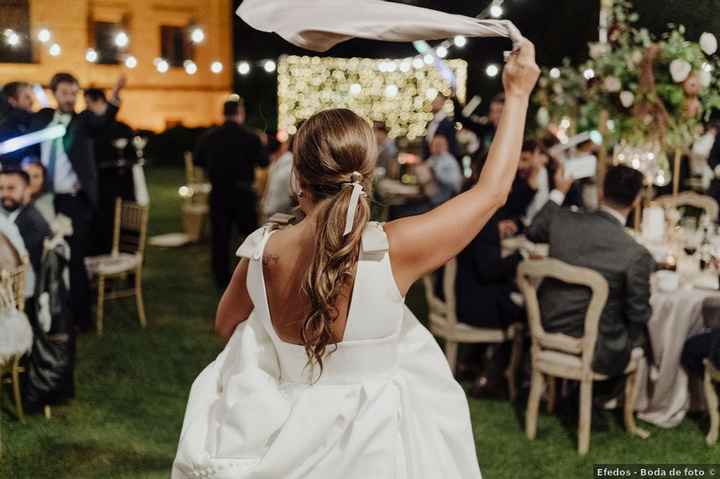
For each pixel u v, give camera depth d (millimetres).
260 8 1465
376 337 1421
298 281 1419
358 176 1430
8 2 6645
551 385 4199
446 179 6484
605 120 4812
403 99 10750
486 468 3598
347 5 1434
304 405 1412
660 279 4031
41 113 5281
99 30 17859
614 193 3699
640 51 4523
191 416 1508
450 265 4410
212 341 5410
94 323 5754
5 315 3754
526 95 1457
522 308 4336
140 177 6773
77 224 5340
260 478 1389
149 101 19203
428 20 1404
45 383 4059
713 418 3830
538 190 5184
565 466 3633
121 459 3648
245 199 6742
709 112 4637
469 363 4734
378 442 1392
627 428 3990
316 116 1464
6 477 3451
